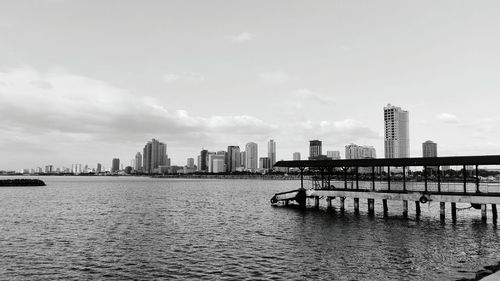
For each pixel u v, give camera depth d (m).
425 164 56.34
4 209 73.69
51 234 45.25
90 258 33.31
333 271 28.55
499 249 35.44
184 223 54.22
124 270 29.64
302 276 27.42
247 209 73.38
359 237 41.78
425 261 31.17
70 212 68.69
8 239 42.03
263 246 37.69
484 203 49.81
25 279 27.44
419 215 59.44
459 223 51.47
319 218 58.31
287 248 36.62
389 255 33.25
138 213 67.25
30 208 75.94
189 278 27.45
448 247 36.31
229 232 46.25
